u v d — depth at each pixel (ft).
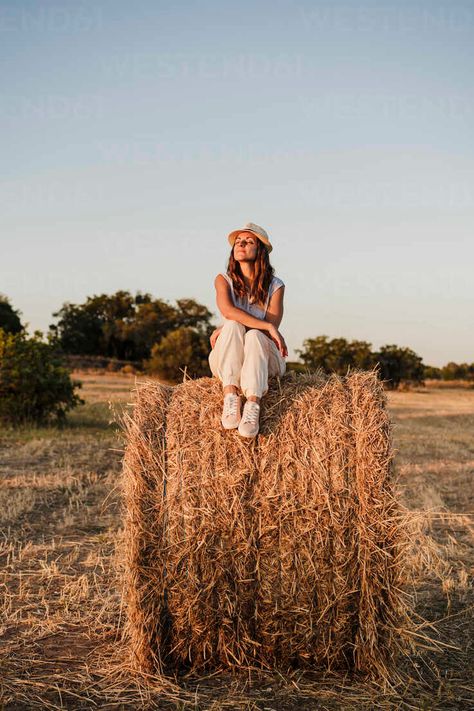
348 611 13.71
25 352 55.06
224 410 13.98
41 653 14.24
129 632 14.24
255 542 13.78
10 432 51.08
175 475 13.87
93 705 12.31
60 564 19.71
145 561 13.78
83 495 29.17
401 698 12.68
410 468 39.17
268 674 13.75
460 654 14.47
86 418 61.87
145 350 229.25
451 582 18.24
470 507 28.66
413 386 162.09
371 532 13.47
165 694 12.85
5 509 26.13
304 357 149.38
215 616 13.87
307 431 13.98
